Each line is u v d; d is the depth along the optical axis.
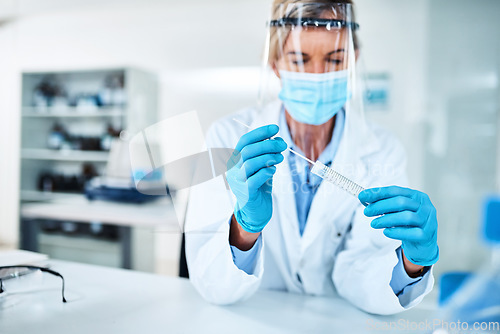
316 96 0.80
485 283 0.56
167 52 3.57
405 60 3.02
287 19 0.77
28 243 2.66
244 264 0.78
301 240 0.90
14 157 3.98
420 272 0.76
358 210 0.88
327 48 0.77
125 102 3.25
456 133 2.93
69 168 3.67
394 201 0.69
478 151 2.89
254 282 0.75
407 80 3.02
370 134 0.94
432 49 2.96
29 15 3.59
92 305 0.76
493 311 0.54
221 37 3.42
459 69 2.92
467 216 2.89
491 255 0.58
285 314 0.74
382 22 3.05
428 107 2.98
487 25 2.85
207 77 3.47
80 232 3.03
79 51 3.83
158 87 3.59
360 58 0.89
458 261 2.88
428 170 2.99
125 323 0.68
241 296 0.77
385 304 0.73
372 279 0.75
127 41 3.68
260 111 0.90
